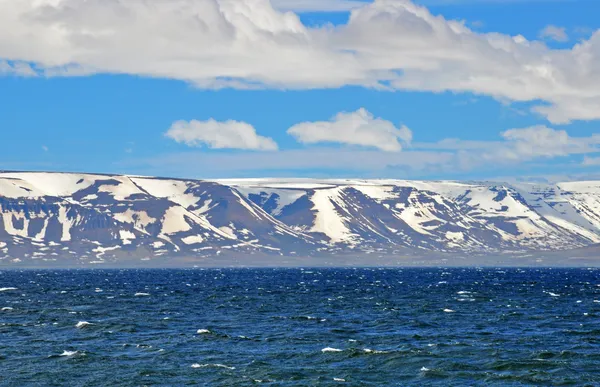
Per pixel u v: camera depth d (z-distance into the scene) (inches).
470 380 5565.9
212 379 5546.3
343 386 5364.2
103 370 5836.6
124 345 6963.6
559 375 5693.9
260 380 5521.7
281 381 5497.1
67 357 6314.0
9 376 5634.8
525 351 6663.4
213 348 6811.0
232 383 5428.2
